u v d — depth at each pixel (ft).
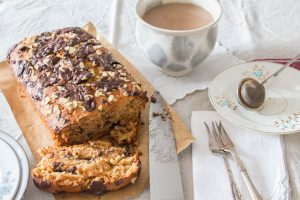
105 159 1.15
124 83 1.31
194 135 1.28
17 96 1.45
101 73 1.35
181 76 1.55
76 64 1.37
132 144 1.27
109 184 1.09
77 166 1.13
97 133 1.30
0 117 1.38
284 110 1.34
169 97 1.44
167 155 1.18
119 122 1.32
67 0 2.01
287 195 1.11
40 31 1.79
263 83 1.42
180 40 1.39
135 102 1.30
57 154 1.17
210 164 1.19
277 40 1.73
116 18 1.88
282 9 1.94
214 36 1.46
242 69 1.48
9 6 1.95
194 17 1.54
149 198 1.10
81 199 1.10
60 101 1.26
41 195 1.11
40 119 1.36
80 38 1.50
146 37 1.45
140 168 1.13
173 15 1.55
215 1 1.52
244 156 1.22
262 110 1.34
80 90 1.28
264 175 1.16
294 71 1.48
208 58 1.64
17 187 1.06
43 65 1.38
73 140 1.27
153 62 1.52
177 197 1.06
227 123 1.32
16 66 1.45
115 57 1.59
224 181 1.14
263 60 1.61
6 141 1.19
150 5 1.55
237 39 1.75
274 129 1.25
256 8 1.96
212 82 1.42
